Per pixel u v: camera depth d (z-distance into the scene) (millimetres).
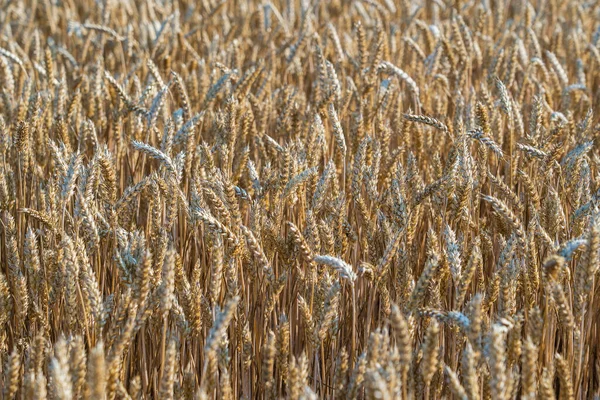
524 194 2811
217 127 3041
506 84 3525
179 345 2502
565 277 2533
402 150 2826
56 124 3061
